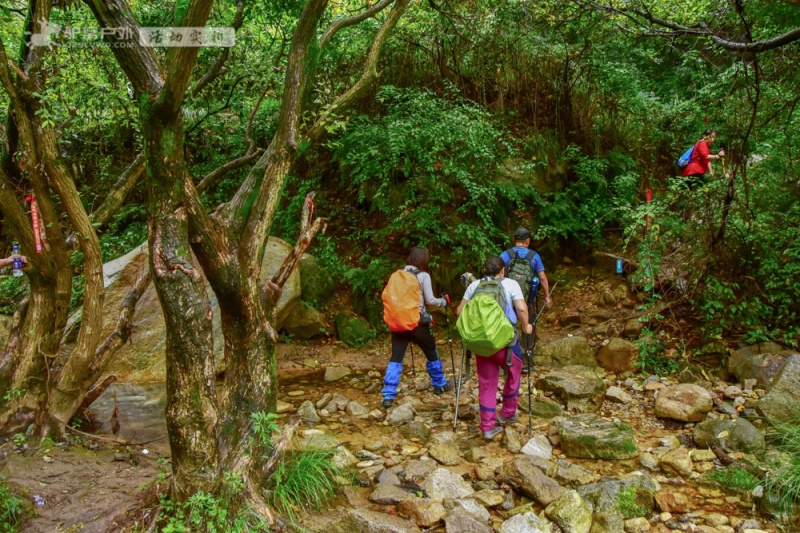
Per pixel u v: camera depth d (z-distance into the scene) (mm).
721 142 8359
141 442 4520
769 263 5973
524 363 6070
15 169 4457
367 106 8711
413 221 7816
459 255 7766
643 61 10750
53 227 4129
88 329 4273
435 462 4230
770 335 5746
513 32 9070
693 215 6410
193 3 2613
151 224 3023
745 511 3529
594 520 3436
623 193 8352
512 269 5473
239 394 3428
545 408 5180
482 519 3475
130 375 6305
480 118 7938
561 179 8703
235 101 8008
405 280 5262
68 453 4055
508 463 4031
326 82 8539
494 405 4648
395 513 3547
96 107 5242
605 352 6207
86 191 8758
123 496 3457
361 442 4695
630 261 7113
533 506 3693
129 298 4727
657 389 5508
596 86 9172
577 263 8352
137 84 2916
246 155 6613
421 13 8562
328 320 7547
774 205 6512
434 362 5574
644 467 4137
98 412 5199
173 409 3029
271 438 3480
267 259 7066
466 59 8914
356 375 6555
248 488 3182
